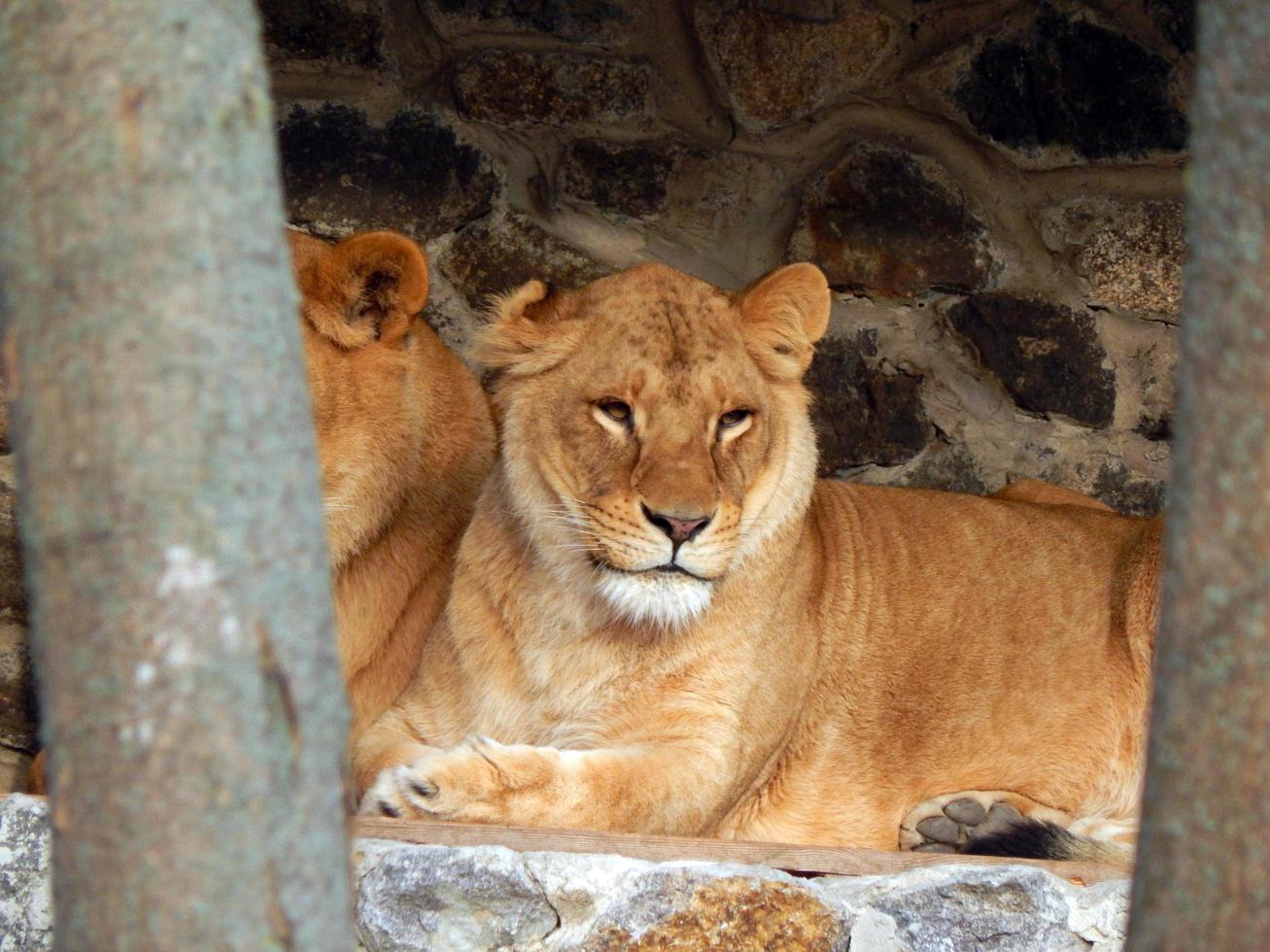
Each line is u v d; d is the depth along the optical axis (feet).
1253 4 7.41
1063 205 30.35
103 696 7.25
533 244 29.50
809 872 18.44
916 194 30.14
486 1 29.12
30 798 17.80
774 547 22.06
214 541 7.30
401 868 17.07
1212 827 7.52
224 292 7.39
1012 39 30.17
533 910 16.96
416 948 16.93
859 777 24.21
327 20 28.73
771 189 30.25
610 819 19.93
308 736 7.59
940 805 24.22
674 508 19.75
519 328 21.79
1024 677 25.21
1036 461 30.45
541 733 22.07
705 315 21.70
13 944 17.43
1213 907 7.52
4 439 26.50
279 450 7.53
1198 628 7.53
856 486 26.37
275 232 7.66
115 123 7.28
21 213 7.29
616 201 29.86
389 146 29.09
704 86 29.99
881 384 30.25
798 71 29.86
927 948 17.74
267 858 7.43
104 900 7.32
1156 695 7.88
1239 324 7.40
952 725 24.72
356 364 22.57
